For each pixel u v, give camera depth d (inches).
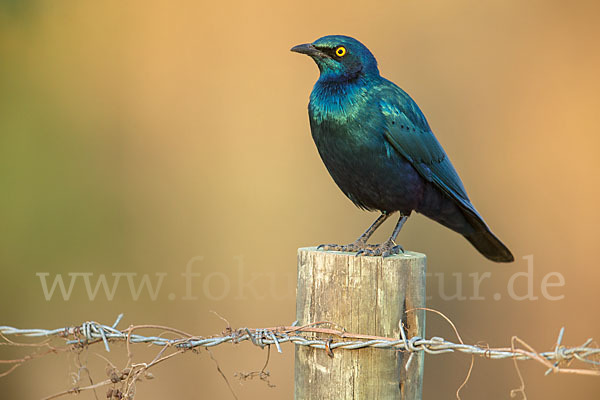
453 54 609.0
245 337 211.3
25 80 577.3
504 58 609.6
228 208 574.9
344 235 561.9
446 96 604.7
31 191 558.6
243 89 595.2
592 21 615.5
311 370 209.2
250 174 581.0
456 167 600.4
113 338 217.5
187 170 583.2
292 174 580.1
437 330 549.0
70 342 217.8
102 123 585.6
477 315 554.9
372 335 206.7
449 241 558.9
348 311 208.1
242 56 599.5
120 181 578.2
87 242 560.7
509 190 593.3
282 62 598.5
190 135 588.1
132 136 587.5
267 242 566.3
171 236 569.6
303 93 592.4
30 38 582.6
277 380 485.4
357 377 204.7
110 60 594.2
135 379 216.2
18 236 547.8
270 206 573.6
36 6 583.5
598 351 178.1
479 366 521.0
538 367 519.8
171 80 595.5
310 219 568.4
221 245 568.1
